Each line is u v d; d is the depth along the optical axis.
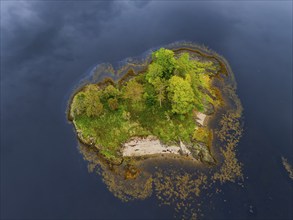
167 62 94.38
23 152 85.38
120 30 122.56
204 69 106.31
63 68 107.12
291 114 96.50
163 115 89.56
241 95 100.69
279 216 74.38
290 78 107.06
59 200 76.12
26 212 74.19
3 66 106.69
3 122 91.88
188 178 80.38
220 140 88.31
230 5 137.88
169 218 73.19
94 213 73.88
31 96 98.69
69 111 94.12
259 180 80.75
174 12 132.50
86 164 82.75
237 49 116.31
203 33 122.56
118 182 79.31
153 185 78.88
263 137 90.25
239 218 73.62
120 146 85.06
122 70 105.25
